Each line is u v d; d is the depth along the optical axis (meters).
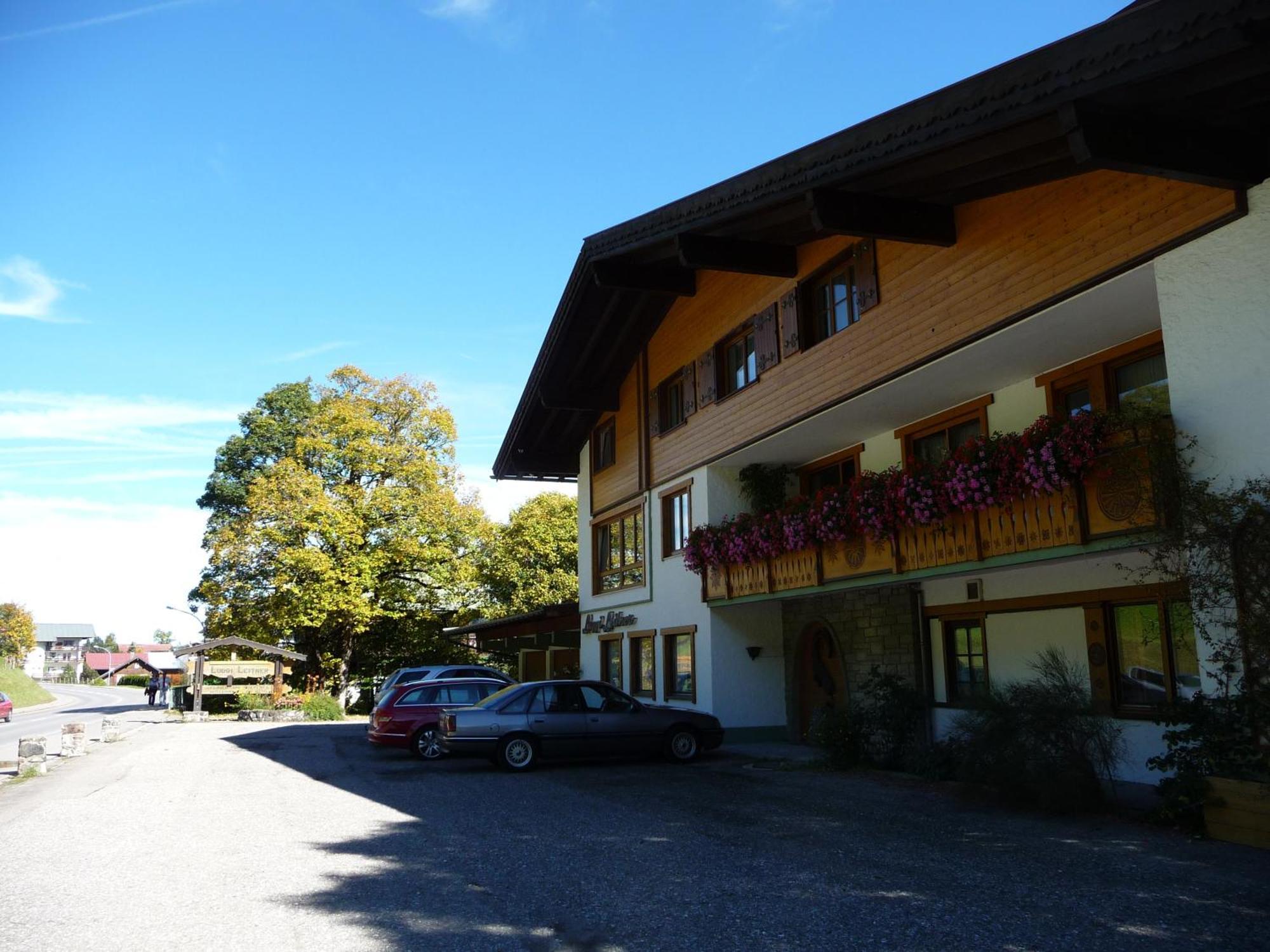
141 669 104.62
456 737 14.93
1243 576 8.04
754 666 18.86
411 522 37.84
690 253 14.80
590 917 6.43
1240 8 6.57
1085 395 12.06
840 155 10.51
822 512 14.18
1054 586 12.65
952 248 11.92
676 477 20.11
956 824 9.57
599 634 24.36
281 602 35.75
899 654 15.55
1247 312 8.24
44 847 9.15
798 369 15.41
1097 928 5.94
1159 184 9.12
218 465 45.25
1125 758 11.47
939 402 14.12
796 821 9.91
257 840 9.38
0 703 37.41
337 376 39.12
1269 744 7.94
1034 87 8.05
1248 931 5.82
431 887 7.34
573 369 23.19
